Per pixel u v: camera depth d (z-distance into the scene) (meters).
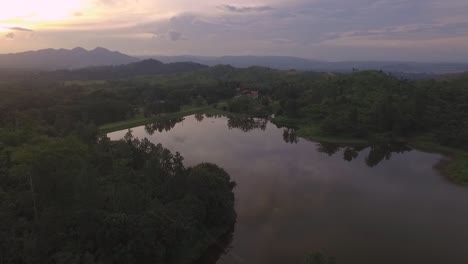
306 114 177.00
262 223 71.00
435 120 147.50
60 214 48.59
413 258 60.19
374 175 102.38
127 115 190.50
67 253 45.62
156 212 55.78
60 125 125.00
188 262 56.72
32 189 52.81
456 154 123.50
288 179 96.31
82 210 49.88
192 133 155.88
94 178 56.22
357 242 64.88
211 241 61.81
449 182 97.69
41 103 169.62
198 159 113.06
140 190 63.12
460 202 83.69
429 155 125.00
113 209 56.03
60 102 177.25
